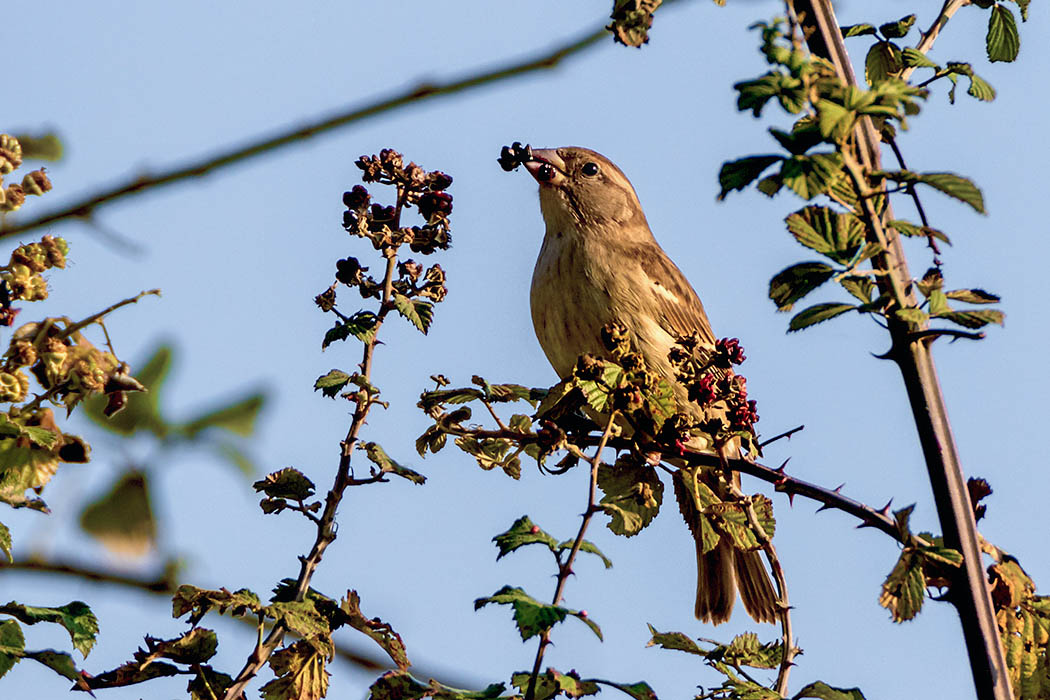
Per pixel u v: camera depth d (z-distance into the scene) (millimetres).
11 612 5492
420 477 6383
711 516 7160
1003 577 6352
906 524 5422
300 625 5906
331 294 6824
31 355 4770
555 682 5664
